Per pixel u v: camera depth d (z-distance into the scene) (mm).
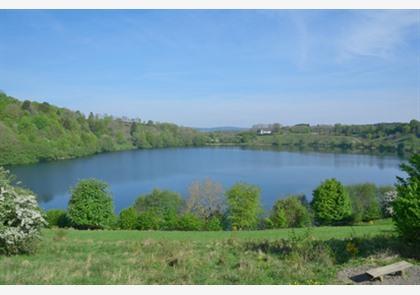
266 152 109938
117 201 46906
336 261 9742
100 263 10180
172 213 29094
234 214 33156
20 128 82812
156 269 9555
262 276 8695
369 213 34594
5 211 11445
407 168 10016
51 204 43594
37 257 11406
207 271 9336
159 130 132250
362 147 108562
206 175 65938
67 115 111375
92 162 82125
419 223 9133
